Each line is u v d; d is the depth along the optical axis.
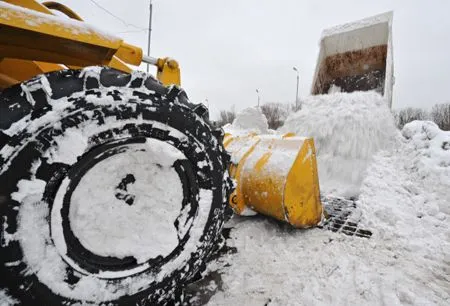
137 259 1.20
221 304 1.60
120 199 1.24
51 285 0.99
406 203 2.94
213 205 1.37
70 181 1.04
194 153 1.30
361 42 5.44
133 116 1.13
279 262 1.99
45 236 0.98
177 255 1.28
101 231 1.16
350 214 2.82
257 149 2.55
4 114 0.94
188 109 1.29
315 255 2.05
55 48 1.28
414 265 1.98
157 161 1.27
